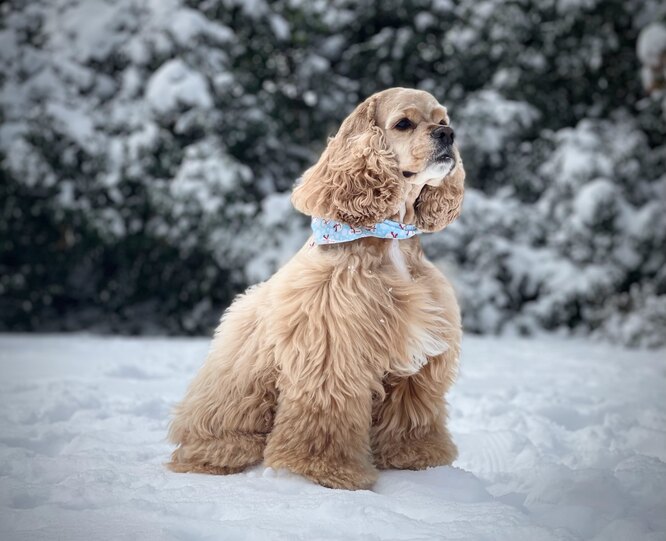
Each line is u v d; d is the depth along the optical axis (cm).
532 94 1756
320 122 1762
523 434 488
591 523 295
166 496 318
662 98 1636
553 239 1579
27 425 498
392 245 371
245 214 1504
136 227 1560
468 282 1538
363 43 1877
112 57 1705
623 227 1549
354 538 268
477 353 1032
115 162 1539
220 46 1653
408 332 356
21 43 1705
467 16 1800
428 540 266
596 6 1695
